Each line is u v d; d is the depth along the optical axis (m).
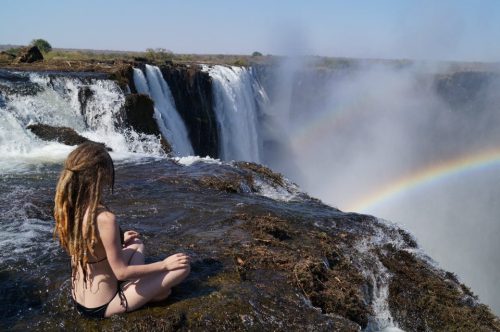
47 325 3.86
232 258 5.31
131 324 3.81
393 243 7.27
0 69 15.62
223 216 6.85
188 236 6.00
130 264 3.82
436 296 6.16
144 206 7.10
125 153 10.89
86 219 3.47
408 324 5.81
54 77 13.48
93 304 3.81
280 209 7.68
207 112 21.78
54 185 8.02
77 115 13.19
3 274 4.64
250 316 4.23
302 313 4.51
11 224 6.08
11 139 10.48
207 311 4.14
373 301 5.86
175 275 3.95
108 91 14.02
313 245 6.23
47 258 5.07
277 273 5.11
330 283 5.34
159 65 21.38
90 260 3.67
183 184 8.50
